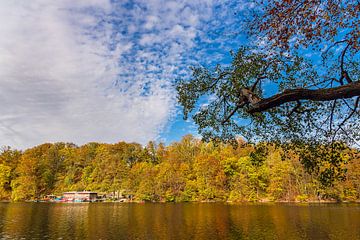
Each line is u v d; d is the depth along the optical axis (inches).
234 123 375.2
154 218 1678.2
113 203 3245.6
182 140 4185.5
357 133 319.0
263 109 245.0
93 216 1828.2
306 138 340.8
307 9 252.2
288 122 345.7
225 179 3228.3
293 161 2864.2
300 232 1139.3
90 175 4178.2
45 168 4089.6
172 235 1140.5
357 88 202.5
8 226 1384.1
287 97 228.8
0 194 3639.3
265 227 1268.5
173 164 3565.5
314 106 332.8
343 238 1024.2
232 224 1375.5
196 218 1640.0
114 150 4557.1
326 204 2488.9
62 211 2183.8
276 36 273.1
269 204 2613.2
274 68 323.9
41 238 1106.7
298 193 2925.7
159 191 3339.1
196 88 355.9
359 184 2615.7
